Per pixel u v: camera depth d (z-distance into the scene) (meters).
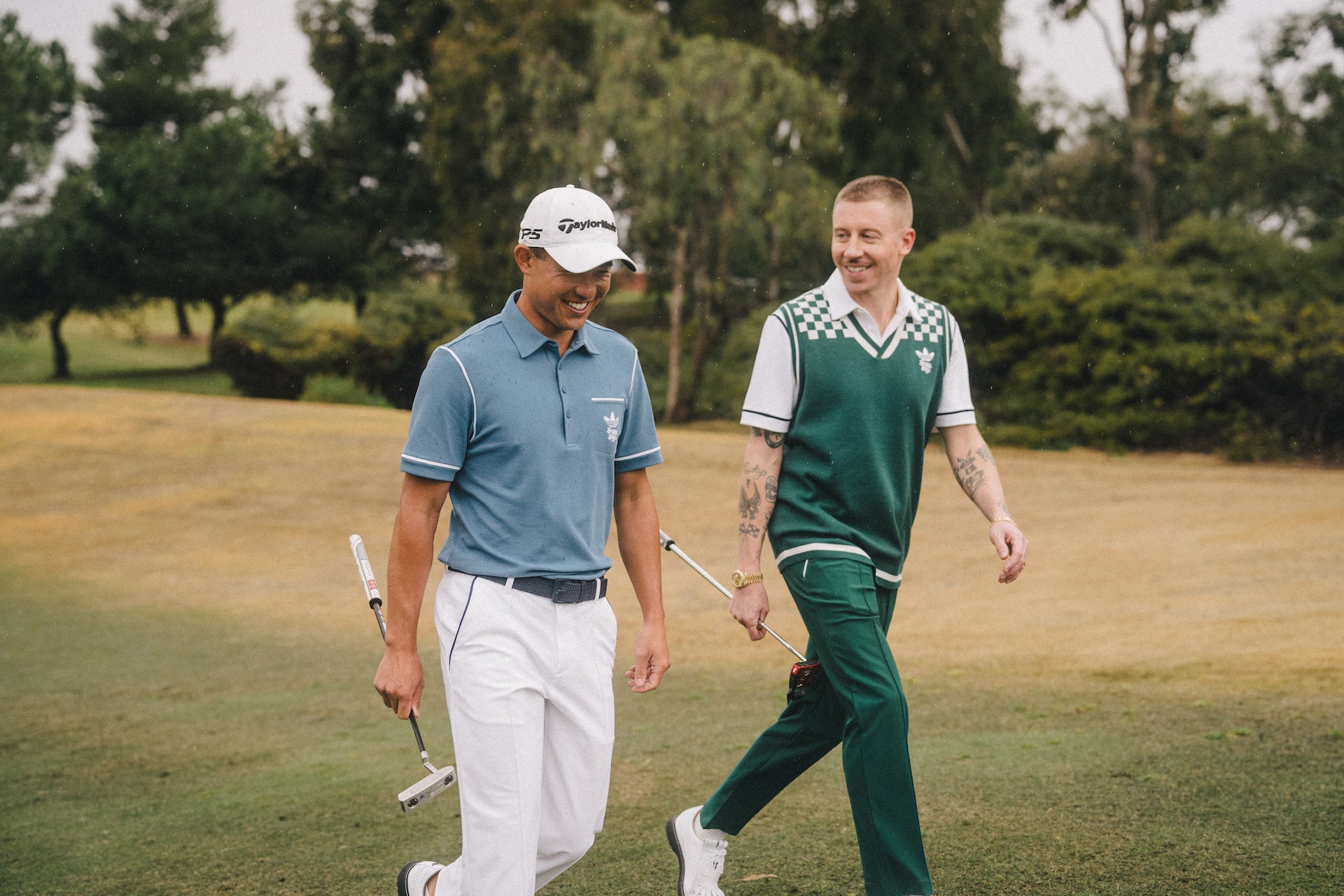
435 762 5.04
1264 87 28.61
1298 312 20.03
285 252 42.34
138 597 11.10
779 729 2.83
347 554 13.04
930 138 32.03
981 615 8.39
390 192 42.34
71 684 7.46
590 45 28.83
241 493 16.16
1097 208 31.52
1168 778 3.75
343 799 4.45
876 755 2.56
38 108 48.75
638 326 33.66
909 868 2.51
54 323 43.03
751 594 2.87
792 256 27.45
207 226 42.22
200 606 10.58
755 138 25.91
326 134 42.38
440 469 2.39
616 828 3.74
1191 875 2.88
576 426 2.45
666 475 16.39
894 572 2.87
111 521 14.96
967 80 31.08
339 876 3.48
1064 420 21.03
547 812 2.48
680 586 10.61
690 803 4.00
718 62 25.89
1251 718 4.59
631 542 2.72
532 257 2.41
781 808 3.78
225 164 43.09
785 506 2.84
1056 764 4.07
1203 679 5.59
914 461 2.89
